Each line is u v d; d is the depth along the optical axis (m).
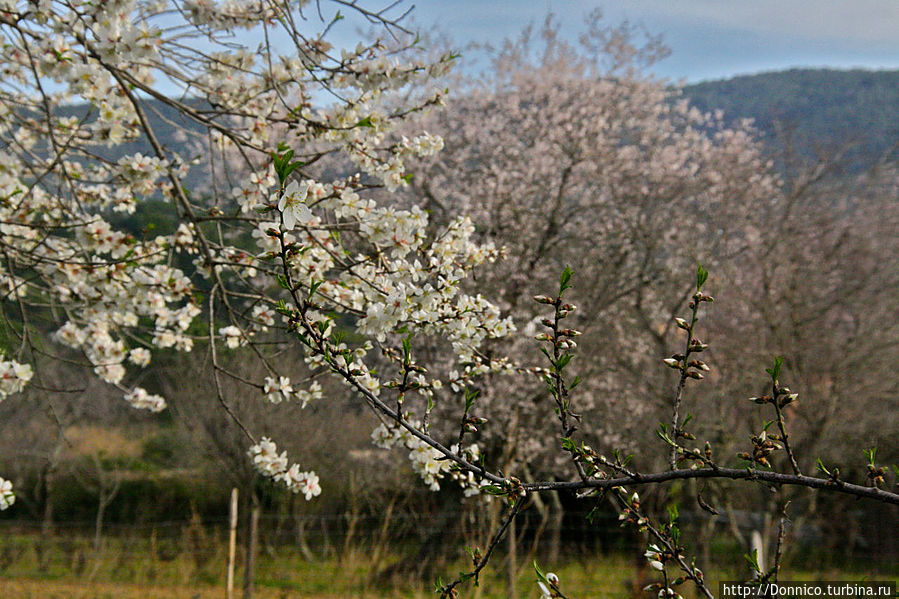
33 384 3.81
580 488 1.67
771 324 10.80
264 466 3.68
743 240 13.23
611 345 12.31
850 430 10.77
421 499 11.85
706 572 8.68
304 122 3.83
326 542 11.00
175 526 14.59
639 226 12.73
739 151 13.69
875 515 11.15
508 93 13.82
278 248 2.62
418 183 12.20
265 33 3.47
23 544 13.27
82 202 4.39
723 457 9.94
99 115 3.41
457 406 11.05
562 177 13.02
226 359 11.59
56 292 4.10
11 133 4.39
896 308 11.37
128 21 3.00
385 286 3.29
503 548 9.99
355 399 12.12
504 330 3.34
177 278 3.77
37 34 3.03
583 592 9.14
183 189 3.57
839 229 12.70
